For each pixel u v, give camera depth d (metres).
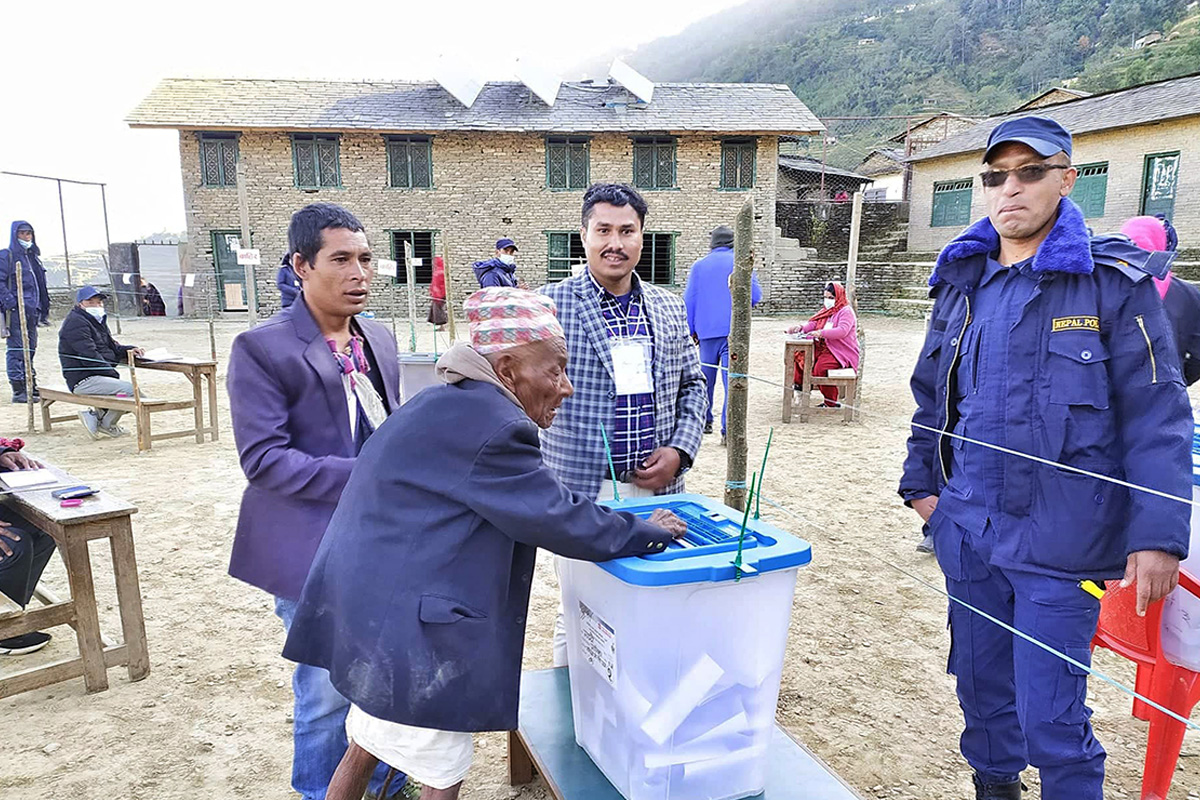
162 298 23.69
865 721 2.99
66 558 3.09
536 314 1.80
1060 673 1.92
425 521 1.70
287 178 22.38
